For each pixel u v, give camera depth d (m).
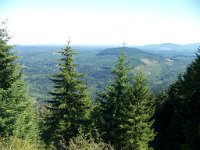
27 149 10.73
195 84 24.33
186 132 23.12
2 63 25.30
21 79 27.98
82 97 29.77
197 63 24.94
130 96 29.39
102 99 29.77
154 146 33.69
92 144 12.17
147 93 29.95
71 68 29.58
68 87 29.58
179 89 30.66
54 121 29.84
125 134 28.50
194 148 22.34
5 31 24.72
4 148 10.01
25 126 34.53
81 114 29.95
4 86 25.78
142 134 28.83
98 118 29.39
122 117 28.81
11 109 26.42
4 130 26.31
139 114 29.27
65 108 29.34
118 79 29.34
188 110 24.56
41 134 42.28
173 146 30.53
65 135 29.00
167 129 31.73
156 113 35.75
